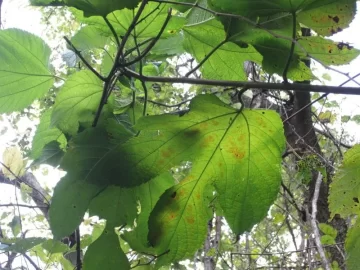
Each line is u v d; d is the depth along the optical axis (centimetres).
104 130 78
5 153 154
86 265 82
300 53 86
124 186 76
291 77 90
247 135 84
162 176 87
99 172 76
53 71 93
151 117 78
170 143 81
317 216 267
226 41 83
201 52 96
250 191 85
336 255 248
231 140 84
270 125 82
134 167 78
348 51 84
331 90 75
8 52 89
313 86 76
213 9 79
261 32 83
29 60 90
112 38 94
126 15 82
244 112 81
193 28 92
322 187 267
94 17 82
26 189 176
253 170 85
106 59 100
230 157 85
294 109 294
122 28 84
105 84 82
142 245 87
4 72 89
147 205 87
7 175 155
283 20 79
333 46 84
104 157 77
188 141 82
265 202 84
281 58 87
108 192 83
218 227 314
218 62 97
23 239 106
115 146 77
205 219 86
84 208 76
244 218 84
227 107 80
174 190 85
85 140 77
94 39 97
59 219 75
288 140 296
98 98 89
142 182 77
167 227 85
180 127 80
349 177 95
